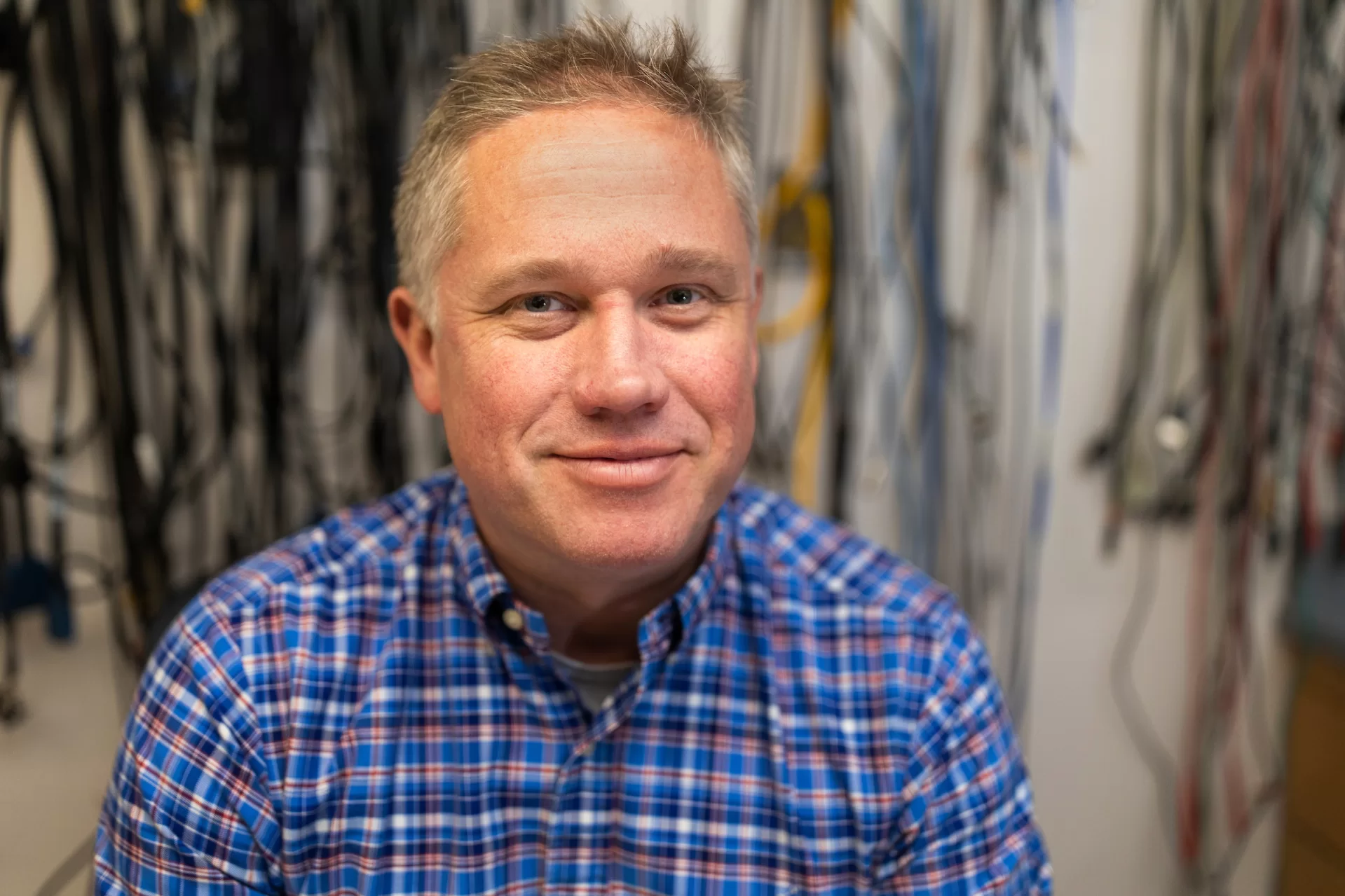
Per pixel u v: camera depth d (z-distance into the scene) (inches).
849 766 31.8
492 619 31.2
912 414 53.2
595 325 26.8
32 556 46.6
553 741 31.1
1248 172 53.5
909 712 32.3
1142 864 61.6
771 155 50.3
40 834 50.2
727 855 30.9
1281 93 53.2
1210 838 61.6
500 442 27.4
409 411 49.8
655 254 26.5
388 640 31.7
